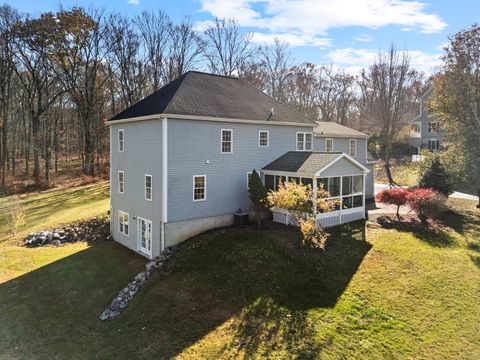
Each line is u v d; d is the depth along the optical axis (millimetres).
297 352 8969
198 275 13289
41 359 9672
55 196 30641
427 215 19078
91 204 26641
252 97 21297
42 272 15766
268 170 19219
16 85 40125
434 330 9859
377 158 44000
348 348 9086
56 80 37781
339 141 26594
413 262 13867
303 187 15445
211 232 17141
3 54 35469
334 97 59031
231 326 10211
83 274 15383
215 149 17703
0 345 10445
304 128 22062
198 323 10531
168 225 16125
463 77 23359
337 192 18188
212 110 17641
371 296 11492
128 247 19141
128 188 19078
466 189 29141
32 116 37500
